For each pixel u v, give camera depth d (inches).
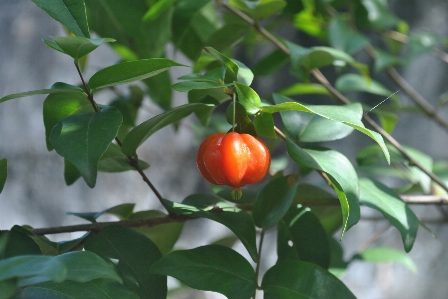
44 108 14.3
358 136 38.1
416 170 18.8
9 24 37.5
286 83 37.6
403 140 38.1
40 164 37.6
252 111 12.8
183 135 38.5
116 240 13.9
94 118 12.7
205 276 13.3
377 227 38.5
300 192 15.9
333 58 17.6
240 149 12.6
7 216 37.4
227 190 15.7
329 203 15.6
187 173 38.7
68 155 12.2
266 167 12.9
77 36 12.2
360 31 24.1
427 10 37.5
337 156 14.1
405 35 23.4
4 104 37.4
